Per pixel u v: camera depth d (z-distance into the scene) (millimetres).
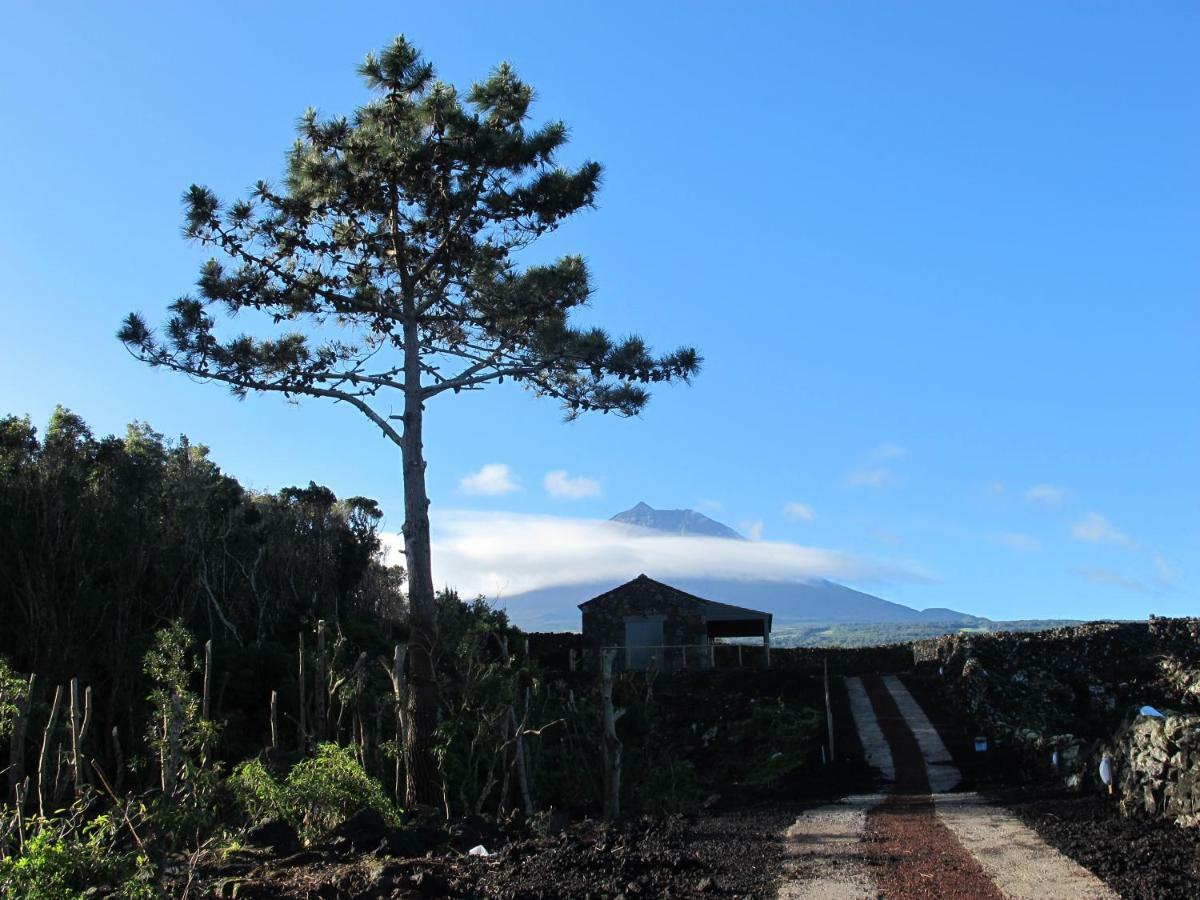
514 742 21891
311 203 21031
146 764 22125
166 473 42062
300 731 23547
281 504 48031
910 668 51375
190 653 30391
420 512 21250
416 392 21859
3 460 33906
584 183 21297
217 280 21391
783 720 33875
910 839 13281
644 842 13344
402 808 19359
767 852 12477
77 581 30922
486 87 21266
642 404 23344
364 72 20766
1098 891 9680
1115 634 43625
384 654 37594
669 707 41000
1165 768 13633
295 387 21469
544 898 10094
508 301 22547
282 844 13281
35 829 13547
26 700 18312
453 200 21203
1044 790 18719
